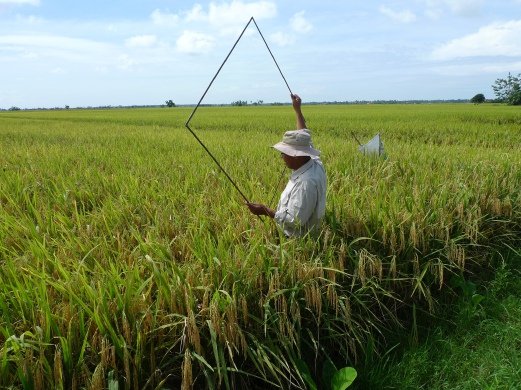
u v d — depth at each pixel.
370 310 3.70
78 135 15.42
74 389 2.34
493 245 5.04
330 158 8.06
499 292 4.43
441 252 4.34
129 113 49.38
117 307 2.75
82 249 3.51
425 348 3.64
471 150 8.95
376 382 3.23
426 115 27.83
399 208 4.50
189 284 2.99
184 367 2.47
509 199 5.24
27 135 15.90
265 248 3.54
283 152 3.59
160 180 6.16
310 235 3.83
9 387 2.29
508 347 3.64
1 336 2.65
